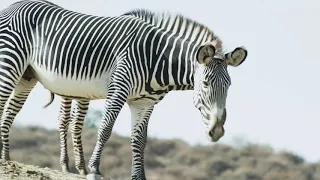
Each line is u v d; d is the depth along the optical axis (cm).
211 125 2845
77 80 3134
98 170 2986
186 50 3017
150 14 3119
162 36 3053
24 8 3262
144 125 3142
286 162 13088
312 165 13162
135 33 3070
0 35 3219
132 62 3033
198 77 2919
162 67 3033
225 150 13400
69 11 3256
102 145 3006
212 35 3006
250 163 12850
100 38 3111
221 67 2891
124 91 3014
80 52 3122
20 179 2892
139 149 3142
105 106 3017
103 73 3092
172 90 3106
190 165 12369
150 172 11606
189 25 3055
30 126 12706
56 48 3158
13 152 11000
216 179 11919
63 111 3481
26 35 3216
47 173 3131
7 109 3375
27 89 3372
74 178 3134
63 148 3497
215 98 2859
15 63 3195
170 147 13162
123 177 10681
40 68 3206
